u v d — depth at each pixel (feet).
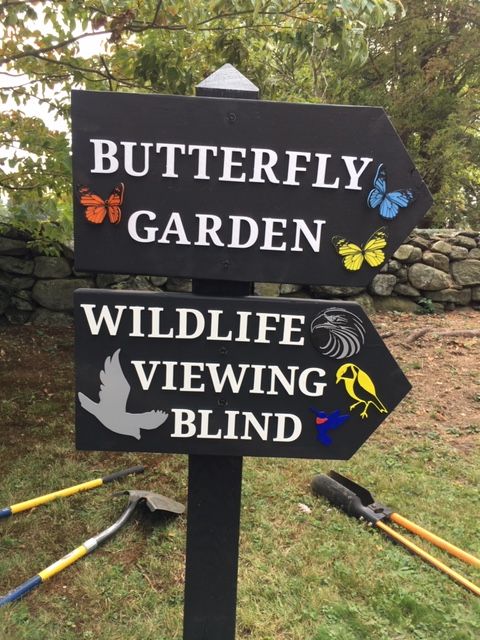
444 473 11.48
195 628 5.52
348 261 4.66
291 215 4.59
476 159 37.11
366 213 4.60
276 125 4.45
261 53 12.19
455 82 38.32
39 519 9.18
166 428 4.85
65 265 19.75
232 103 4.41
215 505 5.25
